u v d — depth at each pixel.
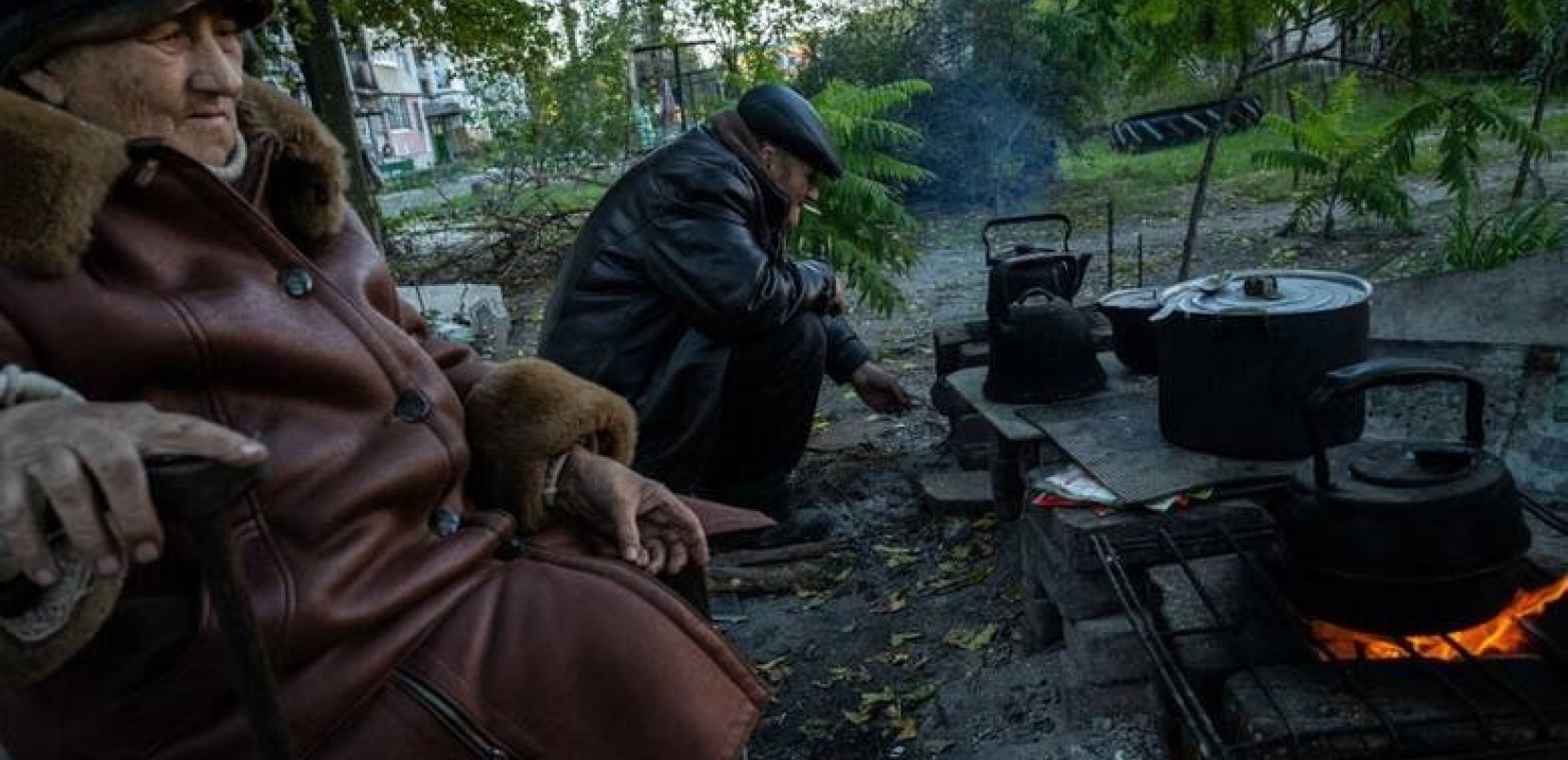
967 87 10.91
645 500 1.63
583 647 1.40
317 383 1.32
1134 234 8.75
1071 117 11.15
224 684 1.21
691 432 3.27
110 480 0.86
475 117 10.94
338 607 1.28
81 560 0.99
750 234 3.27
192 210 1.28
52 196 1.13
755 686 1.50
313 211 1.46
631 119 11.18
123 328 1.18
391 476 1.36
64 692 1.20
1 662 1.02
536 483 1.58
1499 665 1.66
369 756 1.29
